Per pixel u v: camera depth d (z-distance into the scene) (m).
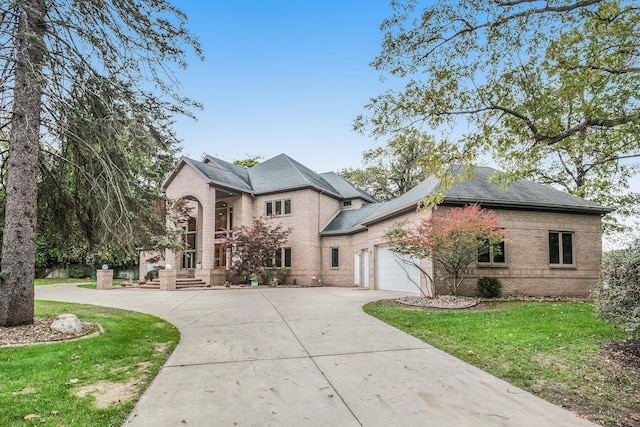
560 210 14.88
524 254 14.23
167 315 10.35
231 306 11.88
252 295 15.41
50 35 7.53
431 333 7.50
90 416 3.70
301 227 23.52
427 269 13.44
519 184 16.20
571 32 6.16
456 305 11.02
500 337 6.97
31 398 4.08
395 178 32.06
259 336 7.47
